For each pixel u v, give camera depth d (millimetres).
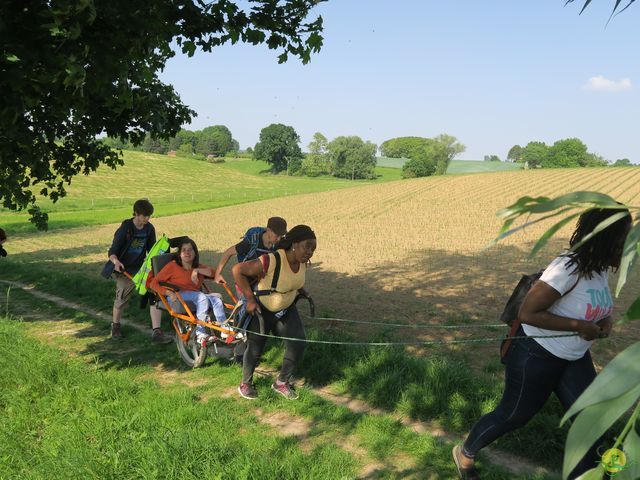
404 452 4164
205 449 3857
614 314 9125
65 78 4074
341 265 16109
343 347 6324
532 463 3990
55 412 4812
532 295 2881
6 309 9453
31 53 3951
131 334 7727
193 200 63781
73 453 3832
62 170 8391
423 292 11562
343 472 3785
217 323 6121
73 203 57719
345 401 5270
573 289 2838
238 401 5211
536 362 3053
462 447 3588
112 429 4289
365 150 153000
